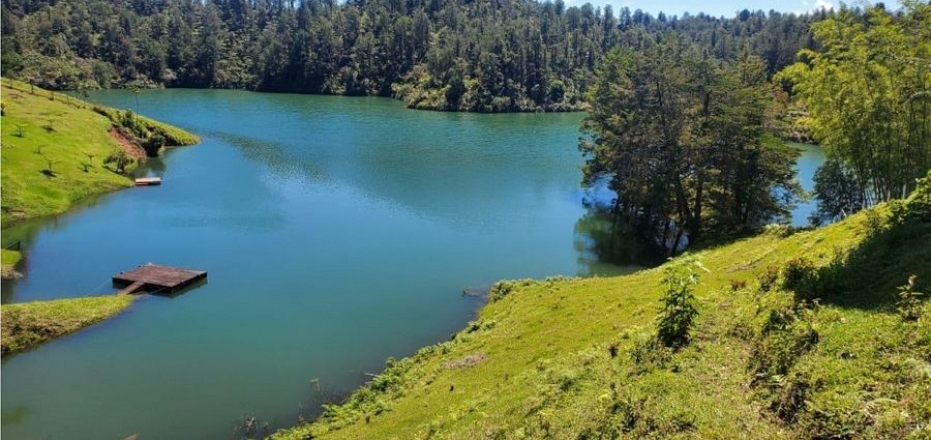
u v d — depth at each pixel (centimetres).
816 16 17612
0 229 6575
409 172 10075
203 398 3441
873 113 4516
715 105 6125
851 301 1916
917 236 2189
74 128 9931
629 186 6825
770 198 6350
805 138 12531
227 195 8306
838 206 5909
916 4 4038
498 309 4428
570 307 3728
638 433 1599
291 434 2964
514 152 12238
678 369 1889
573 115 19562
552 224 7450
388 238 6712
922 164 4328
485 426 2188
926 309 1655
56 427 3158
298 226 7050
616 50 8612
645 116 6538
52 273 5425
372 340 4219
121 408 3334
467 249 6419
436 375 3209
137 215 7281
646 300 3338
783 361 1675
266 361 3891
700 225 6350
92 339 4178
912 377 1390
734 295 2416
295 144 12400
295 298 4981
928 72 4112
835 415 1359
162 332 4306
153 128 11719
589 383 2114
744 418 1505
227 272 5553
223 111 17488
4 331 4044
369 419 2897
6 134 8638
